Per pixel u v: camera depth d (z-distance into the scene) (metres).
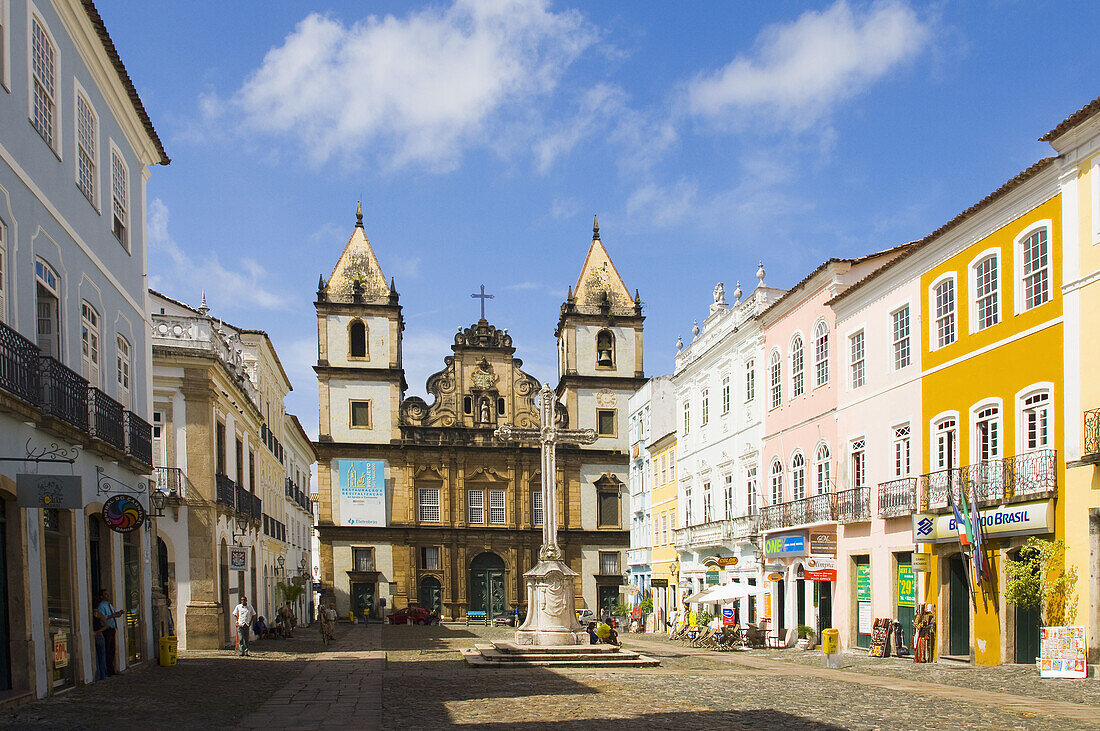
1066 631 17.89
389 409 61.84
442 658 25.81
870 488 26.62
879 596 25.95
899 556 25.25
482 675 20.16
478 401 63.28
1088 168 18.58
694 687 17.62
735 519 35.69
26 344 13.40
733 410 37.59
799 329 31.66
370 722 12.80
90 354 17.59
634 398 54.94
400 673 20.58
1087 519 18.16
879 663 23.02
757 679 19.28
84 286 17.17
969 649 22.72
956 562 23.09
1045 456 19.33
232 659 24.02
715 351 39.38
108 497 17.97
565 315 64.75
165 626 21.81
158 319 27.92
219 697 15.47
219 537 28.56
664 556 47.41
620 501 63.12
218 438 29.70
